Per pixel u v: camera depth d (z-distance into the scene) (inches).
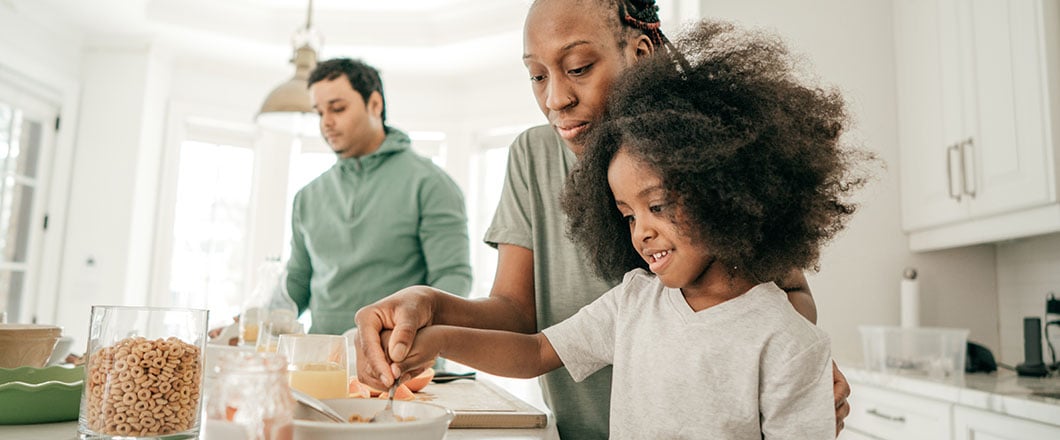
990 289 89.0
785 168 27.7
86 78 141.6
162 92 148.0
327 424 18.1
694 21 34.6
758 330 28.1
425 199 71.4
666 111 27.7
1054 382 68.0
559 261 39.2
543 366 32.9
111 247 138.1
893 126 90.4
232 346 52.4
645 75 30.0
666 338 30.1
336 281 71.7
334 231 72.9
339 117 71.4
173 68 150.9
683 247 28.0
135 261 141.3
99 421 22.7
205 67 153.7
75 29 137.9
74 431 26.3
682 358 29.1
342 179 74.8
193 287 150.6
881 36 91.4
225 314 152.2
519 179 41.7
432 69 157.8
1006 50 68.6
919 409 68.9
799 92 29.7
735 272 29.4
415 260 72.4
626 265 34.5
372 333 26.7
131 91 141.8
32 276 132.3
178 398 23.4
